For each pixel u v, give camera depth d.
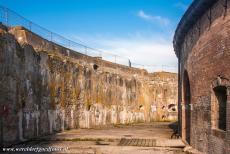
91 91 25.19
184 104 16.91
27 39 16.75
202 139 11.96
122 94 30.28
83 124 23.66
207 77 11.32
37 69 17.36
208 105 11.17
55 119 19.61
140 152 13.04
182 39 16.94
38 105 17.33
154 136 18.34
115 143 15.31
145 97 33.91
